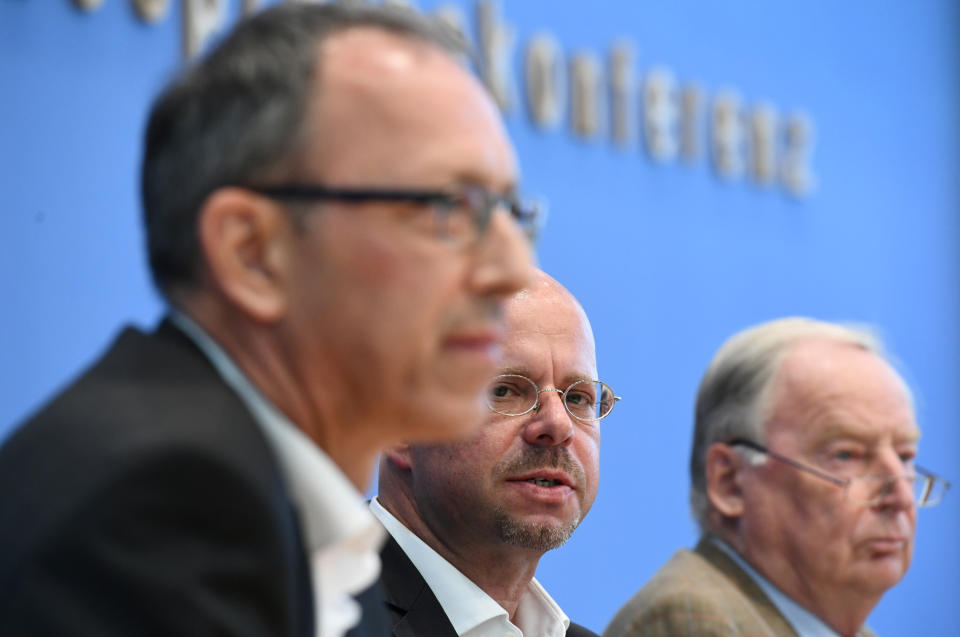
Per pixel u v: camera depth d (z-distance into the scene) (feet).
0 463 9.32
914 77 72.90
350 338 10.22
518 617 20.51
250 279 10.27
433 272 10.16
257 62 10.34
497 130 10.71
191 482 8.86
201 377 9.96
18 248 36.83
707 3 60.90
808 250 64.95
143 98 40.24
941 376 72.54
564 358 19.40
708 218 59.72
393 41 10.56
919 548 66.90
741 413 25.32
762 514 24.76
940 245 73.61
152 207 10.59
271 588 9.16
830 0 67.92
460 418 10.55
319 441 10.78
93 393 9.62
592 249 53.83
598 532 51.98
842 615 24.85
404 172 10.13
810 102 66.03
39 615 8.23
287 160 10.19
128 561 8.45
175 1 41.29
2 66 36.78
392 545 19.20
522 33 51.98
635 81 56.90
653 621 23.00
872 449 24.82
